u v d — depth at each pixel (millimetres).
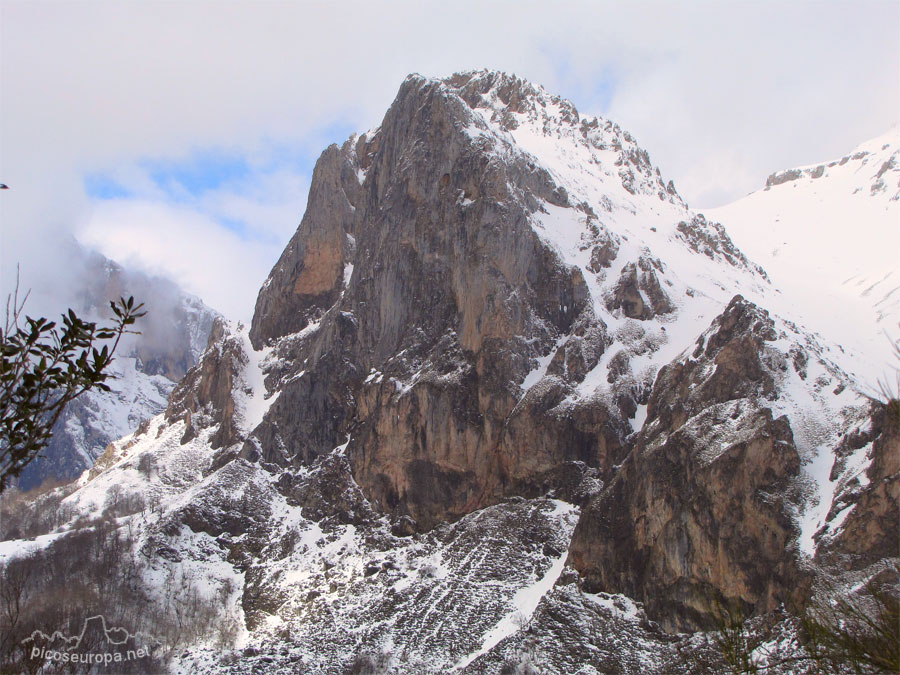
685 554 140625
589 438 173875
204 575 176250
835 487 135500
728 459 142250
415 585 161500
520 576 156875
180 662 142375
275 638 154750
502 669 132250
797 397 150000
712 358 163000
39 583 156125
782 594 127312
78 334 36344
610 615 140875
